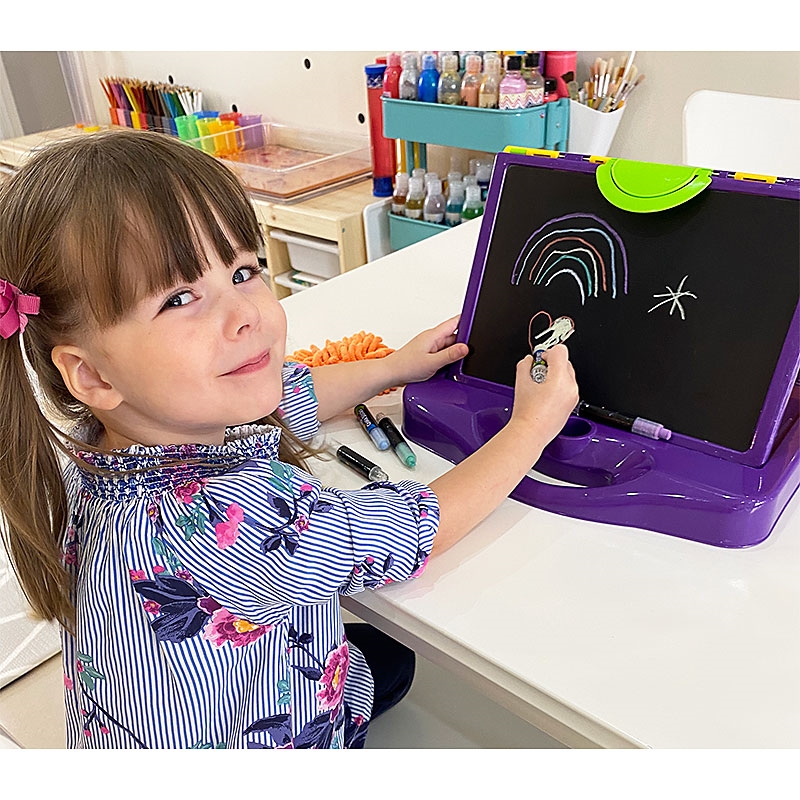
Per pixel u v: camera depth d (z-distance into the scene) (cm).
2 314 63
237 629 70
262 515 65
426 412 87
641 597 66
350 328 108
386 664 91
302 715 75
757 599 65
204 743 71
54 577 72
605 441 79
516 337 88
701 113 136
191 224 62
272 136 273
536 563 70
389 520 68
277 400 70
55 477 73
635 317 80
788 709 56
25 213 63
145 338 63
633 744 55
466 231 138
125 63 310
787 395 71
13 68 326
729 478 71
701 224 76
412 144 217
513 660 61
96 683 70
